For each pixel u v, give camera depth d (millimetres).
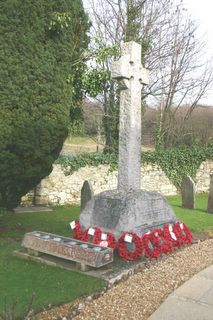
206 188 17141
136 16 17391
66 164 12586
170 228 7133
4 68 6844
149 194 7262
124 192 7145
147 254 6395
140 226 6797
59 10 7637
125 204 6793
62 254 5828
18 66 6973
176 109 22188
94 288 5066
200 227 9203
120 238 6445
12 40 6887
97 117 18578
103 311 4363
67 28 7785
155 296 4797
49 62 7375
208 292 4926
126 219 6672
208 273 5629
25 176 7406
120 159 7434
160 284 5184
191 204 12242
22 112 7094
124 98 7410
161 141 19969
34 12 7113
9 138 7000
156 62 18891
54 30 7531
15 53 6941
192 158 16422
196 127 24750
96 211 7102
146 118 23562
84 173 13086
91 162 13188
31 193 12156
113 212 6844
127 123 7348
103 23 17641
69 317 4262
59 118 7625
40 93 7293
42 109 7328
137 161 7469
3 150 6984
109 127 17453
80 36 9281
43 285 5137
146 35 17703
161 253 6562
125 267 5984
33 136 7199
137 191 7203
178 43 19531
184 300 4684
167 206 7594
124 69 7195
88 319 4164
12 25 6863
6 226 8930
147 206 7090
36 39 7199
